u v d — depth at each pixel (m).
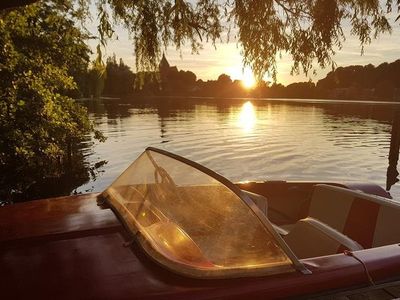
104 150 21.27
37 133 11.14
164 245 2.45
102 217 3.03
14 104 10.29
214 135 27.53
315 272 2.38
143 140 25.20
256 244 2.40
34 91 10.63
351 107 75.38
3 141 10.39
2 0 3.84
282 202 5.21
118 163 17.62
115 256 2.44
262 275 2.29
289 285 2.28
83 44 12.02
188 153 19.97
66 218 3.03
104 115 49.97
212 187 2.73
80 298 2.05
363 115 50.50
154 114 52.06
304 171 15.65
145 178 3.24
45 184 13.35
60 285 2.15
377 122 39.41
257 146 22.14
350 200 4.14
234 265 2.30
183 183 2.89
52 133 11.64
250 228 2.46
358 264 2.51
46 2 11.18
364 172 15.60
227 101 118.44
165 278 2.22
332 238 3.03
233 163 17.25
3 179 12.46
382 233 3.67
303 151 20.33
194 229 2.56
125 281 2.19
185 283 2.19
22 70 10.45
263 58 5.97
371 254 2.65
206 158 18.47
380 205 3.81
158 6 6.25
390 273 2.54
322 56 5.57
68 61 12.30
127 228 2.78
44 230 2.80
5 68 9.89
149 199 3.00
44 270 2.29
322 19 5.16
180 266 2.26
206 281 2.21
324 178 14.56
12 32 10.69
